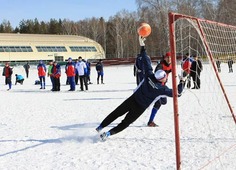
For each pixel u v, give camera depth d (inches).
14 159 243.3
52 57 2896.2
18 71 2009.1
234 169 210.7
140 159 234.1
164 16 2234.3
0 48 2723.9
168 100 522.0
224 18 2005.4
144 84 278.1
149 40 2605.8
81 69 770.2
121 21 3619.6
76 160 237.1
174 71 195.0
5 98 662.5
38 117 410.9
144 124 345.7
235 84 764.6
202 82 787.4
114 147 266.4
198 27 241.6
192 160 229.0
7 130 338.0
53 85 802.8
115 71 1788.9
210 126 326.3
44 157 246.2
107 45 3944.4
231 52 309.9
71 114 425.7
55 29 4889.3
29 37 2992.1
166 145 266.7
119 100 561.0
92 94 679.1
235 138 281.4
